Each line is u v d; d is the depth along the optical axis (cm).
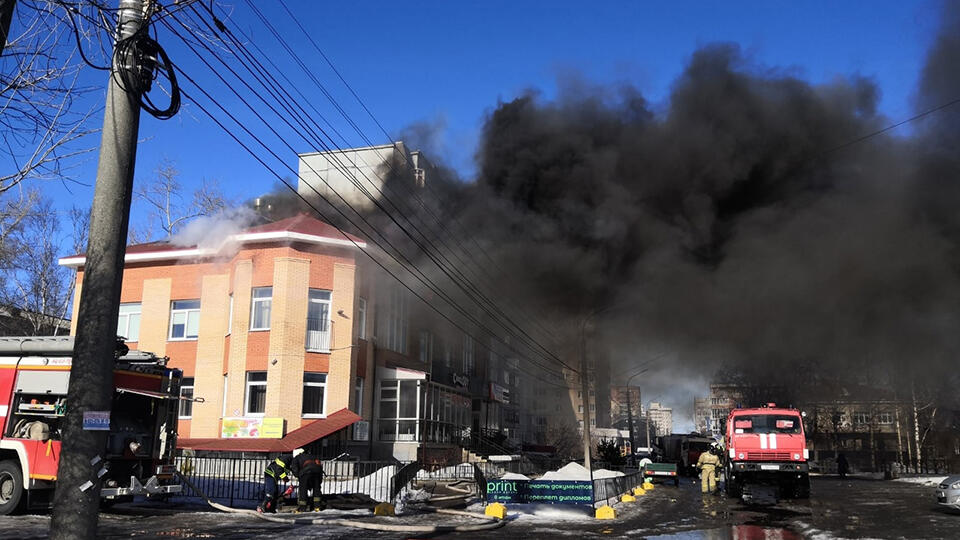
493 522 1243
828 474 4725
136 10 680
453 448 2862
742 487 2005
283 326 2298
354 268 2466
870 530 1216
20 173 681
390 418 2583
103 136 662
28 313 3238
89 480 607
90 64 665
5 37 590
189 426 2417
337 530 1098
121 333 2623
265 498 1327
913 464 4484
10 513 1158
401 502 1531
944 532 1189
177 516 1229
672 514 1494
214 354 2456
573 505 1534
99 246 638
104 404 622
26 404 1202
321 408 2327
